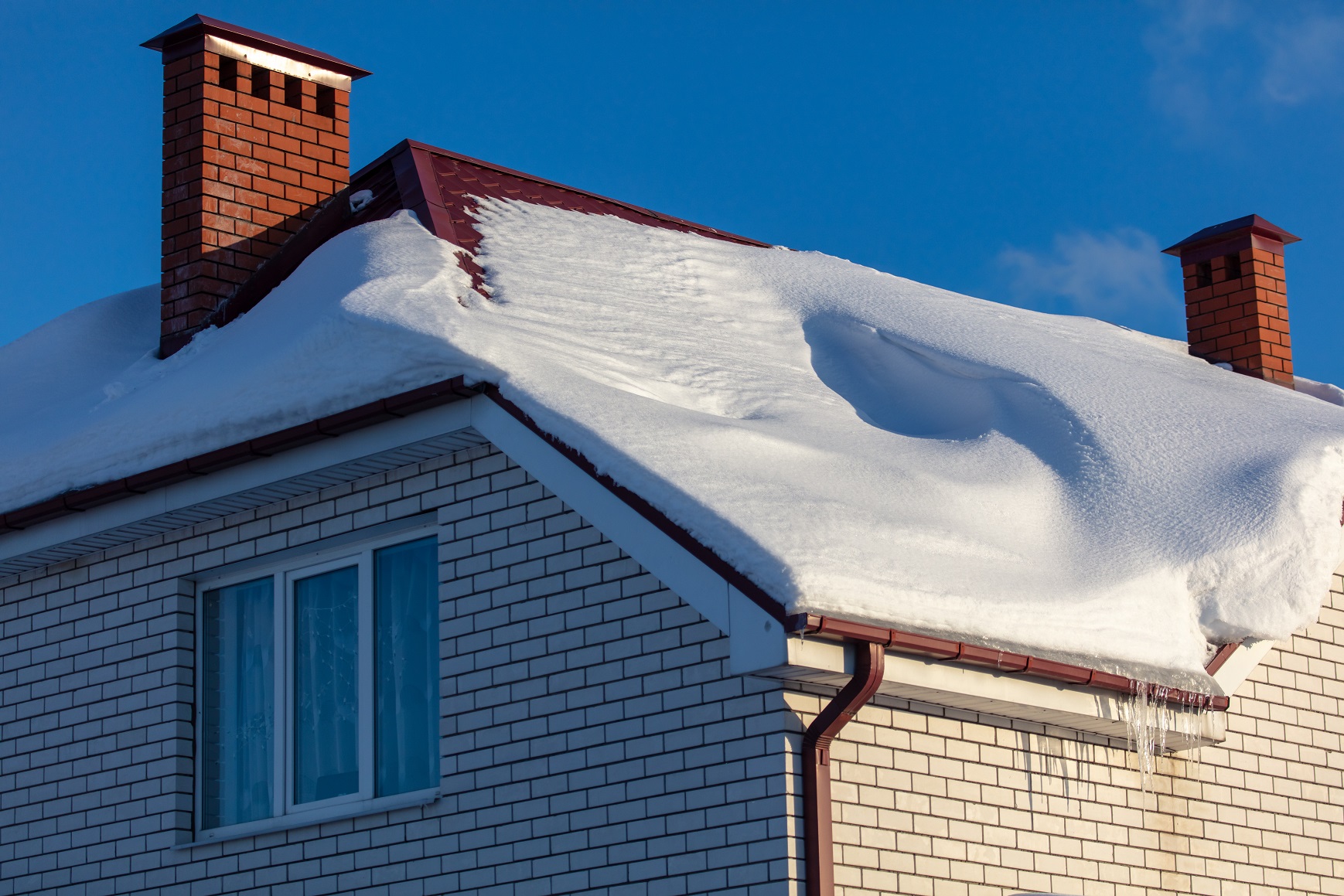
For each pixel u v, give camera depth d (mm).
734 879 6723
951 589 6836
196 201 11375
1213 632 8117
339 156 12336
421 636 8352
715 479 7172
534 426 7609
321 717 8703
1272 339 14250
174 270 11398
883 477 7992
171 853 8789
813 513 7027
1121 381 10352
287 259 11406
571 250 10883
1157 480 8789
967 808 7449
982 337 10797
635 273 10914
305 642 8867
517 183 12023
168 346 11219
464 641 7910
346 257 9648
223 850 8594
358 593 8648
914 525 7371
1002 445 9078
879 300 11484
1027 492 8430
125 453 8852
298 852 8289
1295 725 9250
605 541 7457
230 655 9203
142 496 9008
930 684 6918
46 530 9398
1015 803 7680
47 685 9633
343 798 8438
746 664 6531
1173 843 8414
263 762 8914
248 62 11891
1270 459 9078
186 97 11664
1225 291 14445
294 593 8969
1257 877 8758
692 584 6863
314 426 8141
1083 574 7746
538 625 7641
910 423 9727
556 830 7352
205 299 11211
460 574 8008
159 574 9305
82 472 8977
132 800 9047
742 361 9805
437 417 7992
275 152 11891
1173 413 9844
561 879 7281
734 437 7750
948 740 7457
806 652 6441
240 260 11492
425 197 10648
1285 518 8523
